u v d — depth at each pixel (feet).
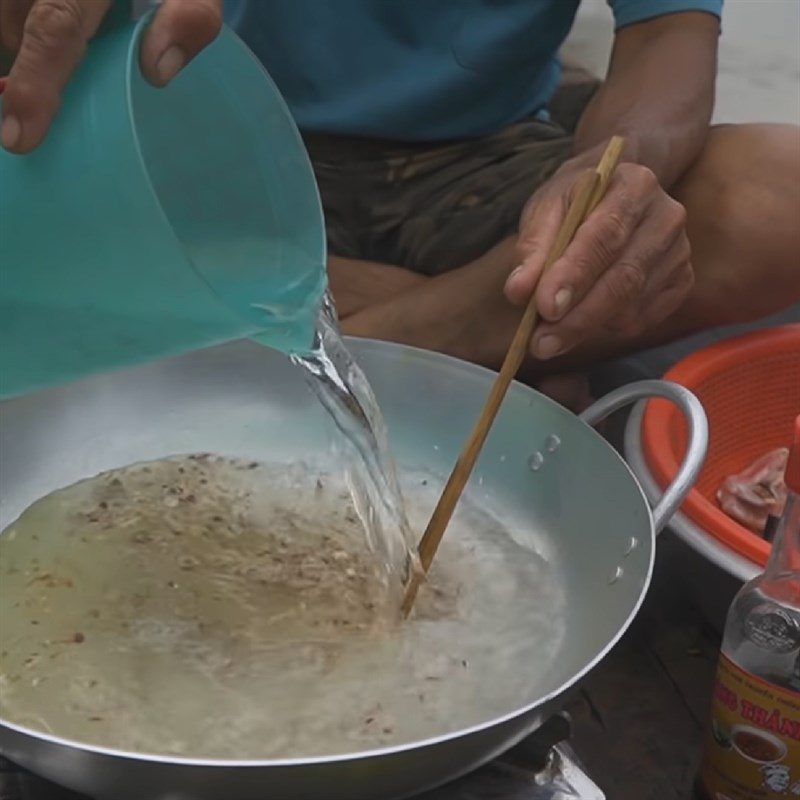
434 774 2.31
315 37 3.81
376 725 2.45
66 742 2.23
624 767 2.83
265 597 2.66
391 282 3.77
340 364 2.68
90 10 2.32
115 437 3.00
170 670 2.51
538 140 3.92
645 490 2.95
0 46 2.59
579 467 2.81
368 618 2.63
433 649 2.59
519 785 2.49
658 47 3.60
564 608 2.70
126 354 2.48
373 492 2.76
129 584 2.65
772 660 2.55
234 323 2.41
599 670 3.03
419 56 3.82
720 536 2.86
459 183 3.86
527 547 2.83
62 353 2.49
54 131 2.34
